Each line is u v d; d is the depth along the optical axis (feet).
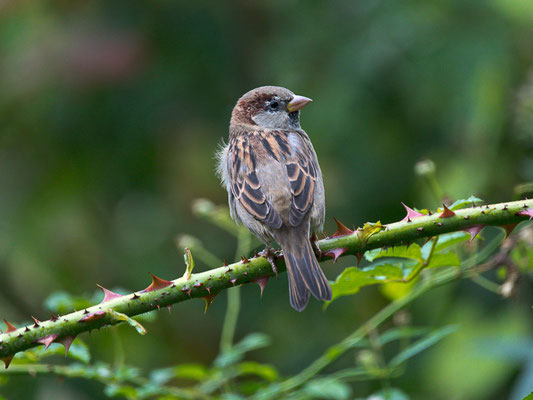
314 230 24.61
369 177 36.27
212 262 40.86
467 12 34.22
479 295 33.58
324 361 24.12
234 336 39.24
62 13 38.96
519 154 32.42
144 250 41.93
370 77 34.96
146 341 39.68
